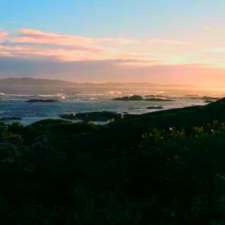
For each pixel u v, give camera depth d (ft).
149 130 69.56
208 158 45.19
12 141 79.20
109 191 44.24
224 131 52.26
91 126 94.89
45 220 40.34
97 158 55.52
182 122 76.79
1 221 40.50
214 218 38.58
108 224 38.86
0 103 363.56
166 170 44.68
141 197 43.52
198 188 41.96
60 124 98.84
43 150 57.31
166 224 38.70
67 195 44.98
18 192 45.70
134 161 48.32
